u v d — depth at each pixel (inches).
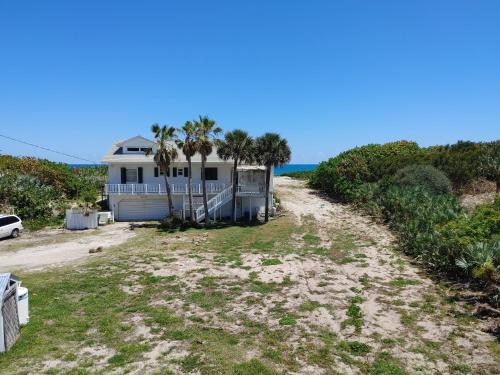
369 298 584.1
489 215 776.9
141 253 883.4
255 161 1227.2
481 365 389.4
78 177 2033.7
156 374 371.6
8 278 428.1
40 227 1224.8
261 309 546.9
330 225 1160.8
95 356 410.3
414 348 427.2
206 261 802.2
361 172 1585.9
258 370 376.2
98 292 617.6
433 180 1208.2
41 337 451.5
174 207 1396.4
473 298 567.2
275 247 925.2
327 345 435.2
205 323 498.6
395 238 967.0
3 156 1850.4
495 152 1360.7
